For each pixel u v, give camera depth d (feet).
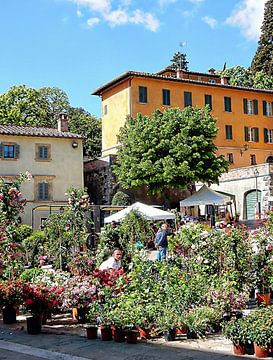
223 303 32.27
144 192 122.93
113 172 118.01
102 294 33.60
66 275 39.47
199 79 163.53
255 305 37.88
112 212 96.07
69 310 38.22
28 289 33.22
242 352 24.89
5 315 35.78
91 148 185.88
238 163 150.51
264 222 46.47
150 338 29.50
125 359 25.02
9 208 41.39
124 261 46.16
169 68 162.71
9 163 109.40
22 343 29.53
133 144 112.78
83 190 53.26
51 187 112.47
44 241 53.83
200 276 35.60
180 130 111.65
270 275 38.78
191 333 29.25
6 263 40.68
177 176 108.68
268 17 203.82
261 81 188.55
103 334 29.58
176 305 31.09
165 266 34.99
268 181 113.91
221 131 148.87
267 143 157.38
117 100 139.64
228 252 38.63
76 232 51.47
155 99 137.28
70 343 29.09
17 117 152.15
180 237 39.81
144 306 31.14
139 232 54.24
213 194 98.63
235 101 152.66
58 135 114.11
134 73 132.77
